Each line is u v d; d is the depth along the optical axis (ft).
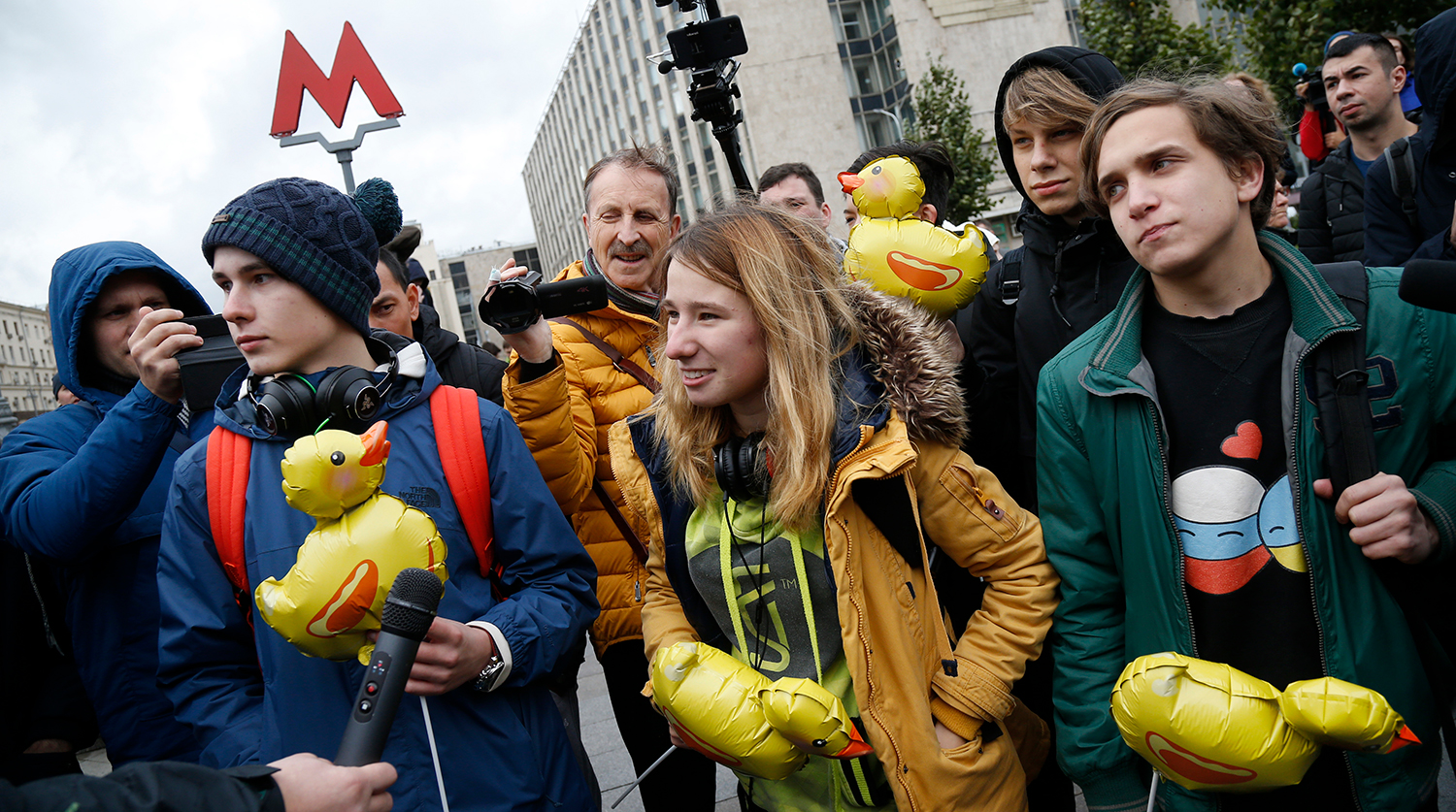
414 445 5.27
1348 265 4.90
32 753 6.96
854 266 7.04
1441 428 4.75
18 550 7.07
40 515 5.91
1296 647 4.80
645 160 8.46
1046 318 6.98
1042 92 6.76
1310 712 4.11
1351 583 4.69
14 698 6.97
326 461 4.25
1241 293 4.99
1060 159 6.82
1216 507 4.96
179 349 5.98
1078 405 5.35
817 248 5.42
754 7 110.01
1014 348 7.70
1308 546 4.69
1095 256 6.83
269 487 5.05
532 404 6.37
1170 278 5.01
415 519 4.49
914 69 106.42
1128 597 5.24
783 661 5.34
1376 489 4.40
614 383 7.99
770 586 5.27
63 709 7.08
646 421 5.80
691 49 10.03
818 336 5.18
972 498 5.36
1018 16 109.50
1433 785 4.77
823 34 111.65
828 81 111.45
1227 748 4.17
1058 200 6.88
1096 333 5.39
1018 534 5.48
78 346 6.94
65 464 6.30
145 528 6.46
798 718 4.53
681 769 7.89
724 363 5.15
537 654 5.09
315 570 4.25
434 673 4.53
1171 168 4.71
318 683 4.81
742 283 5.09
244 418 5.21
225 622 5.13
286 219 5.06
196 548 5.16
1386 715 4.05
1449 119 8.02
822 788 5.37
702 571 5.48
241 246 4.95
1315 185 12.91
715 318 5.15
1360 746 4.09
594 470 7.73
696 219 5.42
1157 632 5.10
